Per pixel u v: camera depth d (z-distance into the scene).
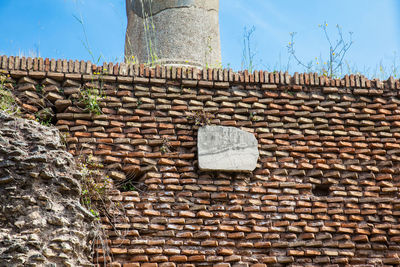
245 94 9.91
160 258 8.78
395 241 9.37
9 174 7.91
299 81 10.08
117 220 8.95
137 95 9.68
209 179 9.38
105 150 9.31
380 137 9.97
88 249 8.22
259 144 9.67
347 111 10.07
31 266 7.41
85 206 8.77
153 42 11.19
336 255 9.15
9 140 8.20
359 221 9.43
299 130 9.86
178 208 9.14
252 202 9.32
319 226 9.30
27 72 9.56
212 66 11.18
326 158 9.74
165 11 11.34
